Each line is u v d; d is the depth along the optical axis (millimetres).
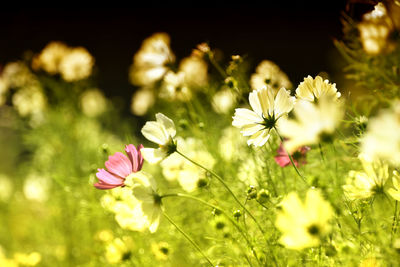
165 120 1390
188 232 1605
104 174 1370
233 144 1688
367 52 1555
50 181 2629
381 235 1289
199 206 1602
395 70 1554
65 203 2283
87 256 1999
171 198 1744
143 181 1349
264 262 1387
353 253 1308
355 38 1625
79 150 2562
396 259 1262
